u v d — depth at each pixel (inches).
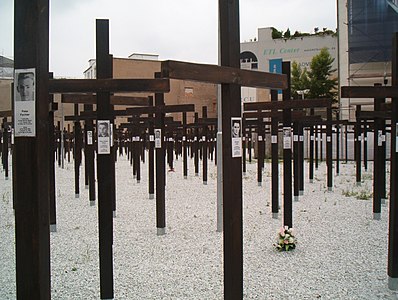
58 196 490.0
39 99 110.6
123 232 311.4
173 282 205.3
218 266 229.1
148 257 247.3
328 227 322.7
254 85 159.5
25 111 110.6
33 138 110.2
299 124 489.7
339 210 394.6
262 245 271.3
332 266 228.1
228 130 151.5
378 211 352.5
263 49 2039.9
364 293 189.9
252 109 299.1
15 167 111.7
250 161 936.3
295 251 257.4
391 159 197.8
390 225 196.1
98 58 182.1
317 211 389.7
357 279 207.9
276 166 355.9
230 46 150.6
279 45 2014.0
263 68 2036.2
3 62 1573.6
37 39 110.0
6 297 186.7
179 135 1086.4
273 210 357.1
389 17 1210.0
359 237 291.4
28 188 110.2
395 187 194.5
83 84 177.8
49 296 114.8
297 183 446.6
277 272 218.5
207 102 2023.9
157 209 303.3
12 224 337.1
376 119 353.1
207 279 208.8
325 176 685.3
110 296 181.9
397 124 195.0
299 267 226.5
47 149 113.8
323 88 1704.0
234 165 152.6
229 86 150.3
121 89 178.7
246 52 2081.7
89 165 428.1
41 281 111.3
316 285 199.6
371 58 1236.5
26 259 110.7
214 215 373.4
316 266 228.2
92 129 427.2
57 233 309.3
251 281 205.3
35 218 110.3
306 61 1966.0
